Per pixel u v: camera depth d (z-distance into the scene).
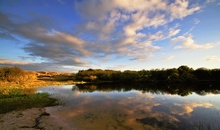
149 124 13.98
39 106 21.12
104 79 84.19
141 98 28.62
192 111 18.48
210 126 13.23
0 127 13.01
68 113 17.83
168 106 21.53
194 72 71.94
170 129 12.70
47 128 12.93
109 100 26.45
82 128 13.04
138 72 81.12
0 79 49.97
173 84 60.22
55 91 38.94
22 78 54.94
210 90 41.03
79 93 35.72
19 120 14.94
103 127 13.28
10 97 26.78
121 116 16.64
